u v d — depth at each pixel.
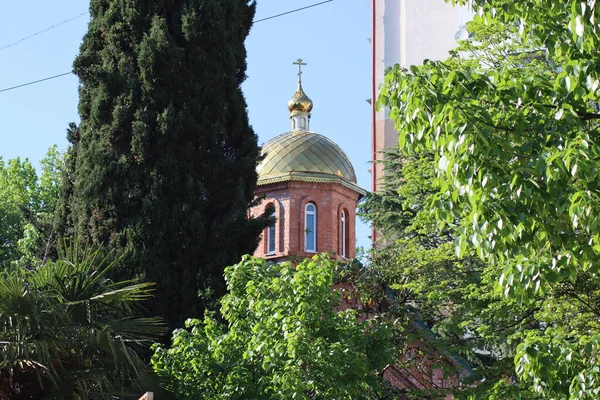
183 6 30.81
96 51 31.03
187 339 22.83
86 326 19.20
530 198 12.77
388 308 29.89
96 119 29.69
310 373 21.70
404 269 28.53
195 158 29.62
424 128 13.57
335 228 49.97
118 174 28.70
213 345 22.59
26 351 17.72
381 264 29.91
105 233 28.38
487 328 26.38
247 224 29.33
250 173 30.97
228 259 28.66
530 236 13.23
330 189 50.12
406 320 29.05
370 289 29.92
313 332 22.81
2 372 18.44
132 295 20.38
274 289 22.86
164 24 30.23
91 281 19.69
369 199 39.62
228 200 29.95
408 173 29.89
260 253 49.91
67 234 29.48
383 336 24.16
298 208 49.59
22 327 18.11
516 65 27.11
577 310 23.69
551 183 12.67
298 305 22.39
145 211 28.17
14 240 49.91
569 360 13.66
